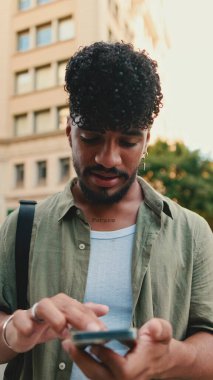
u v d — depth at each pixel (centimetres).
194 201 1920
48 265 127
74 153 123
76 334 72
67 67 128
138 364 84
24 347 99
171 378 103
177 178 1948
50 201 138
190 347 106
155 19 2895
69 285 123
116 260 126
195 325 125
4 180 1947
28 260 128
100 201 126
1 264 130
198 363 105
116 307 122
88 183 123
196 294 127
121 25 2092
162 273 124
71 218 131
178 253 127
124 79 113
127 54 119
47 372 118
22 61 1977
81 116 115
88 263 125
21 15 2002
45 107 1895
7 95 1984
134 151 119
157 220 129
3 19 2017
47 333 101
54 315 89
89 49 123
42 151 1870
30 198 1878
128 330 70
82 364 84
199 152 1994
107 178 120
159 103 128
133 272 122
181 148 2067
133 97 113
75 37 1847
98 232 129
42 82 1939
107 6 1873
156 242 127
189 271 126
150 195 133
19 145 1930
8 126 1966
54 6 1916
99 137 116
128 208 132
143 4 2475
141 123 116
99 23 1806
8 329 102
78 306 93
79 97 115
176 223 131
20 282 127
